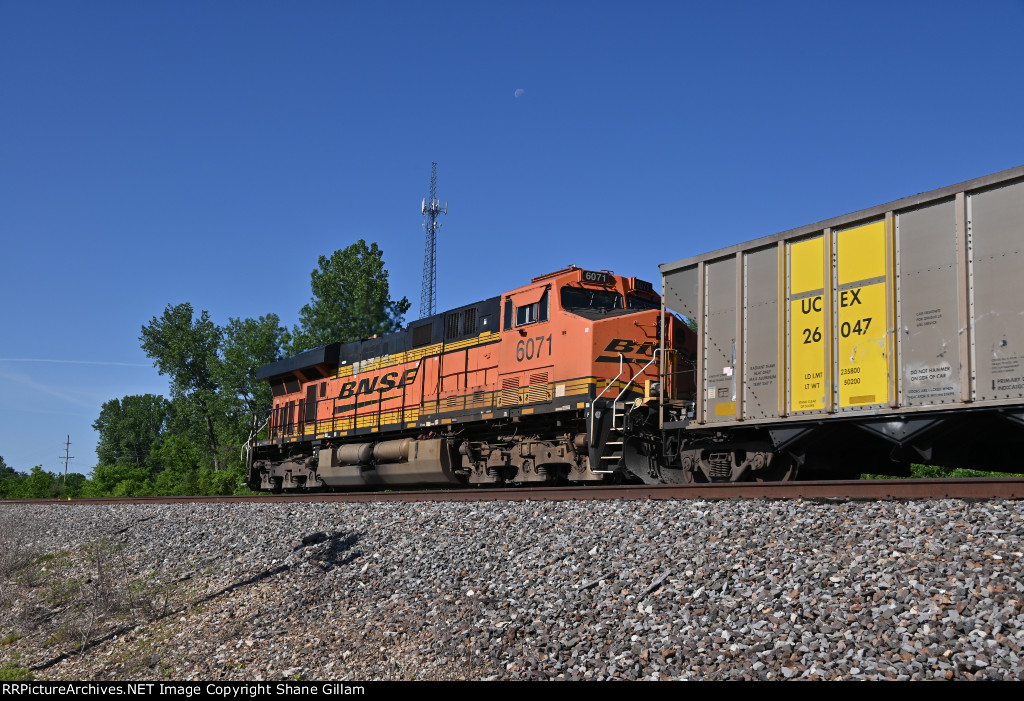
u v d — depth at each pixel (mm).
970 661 5270
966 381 8633
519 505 11289
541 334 15578
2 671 9672
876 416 9508
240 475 40406
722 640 6262
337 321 49125
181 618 10398
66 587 13414
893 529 7426
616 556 8492
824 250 10258
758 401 10836
